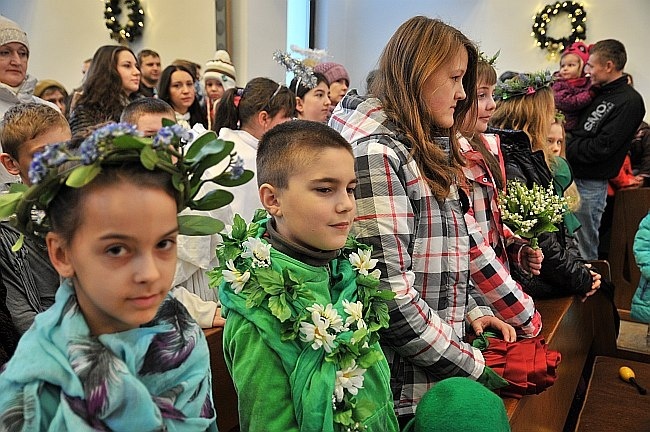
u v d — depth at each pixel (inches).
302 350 39.6
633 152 175.0
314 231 40.9
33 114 60.8
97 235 25.8
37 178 25.9
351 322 41.0
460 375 50.9
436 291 53.1
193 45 202.1
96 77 112.3
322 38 255.4
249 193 82.1
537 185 79.1
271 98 92.2
